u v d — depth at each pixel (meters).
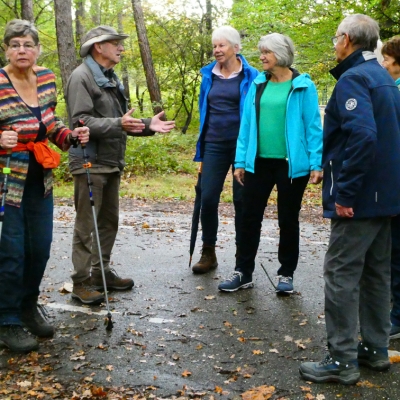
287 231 4.63
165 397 3.06
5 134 3.32
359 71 3.04
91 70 4.38
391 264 3.84
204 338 3.84
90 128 4.24
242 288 4.86
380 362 3.32
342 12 12.80
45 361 3.48
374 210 3.03
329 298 3.17
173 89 26.14
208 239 5.38
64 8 14.07
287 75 4.49
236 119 4.99
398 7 12.25
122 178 12.73
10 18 20.36
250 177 4.61
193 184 12.14
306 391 3.11
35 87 3.62
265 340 3.81
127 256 5.99
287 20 13.73
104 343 3.75
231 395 3.08
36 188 3.67
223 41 4.89
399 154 3.08
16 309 3.64
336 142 3.13
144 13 24.70
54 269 5.49
